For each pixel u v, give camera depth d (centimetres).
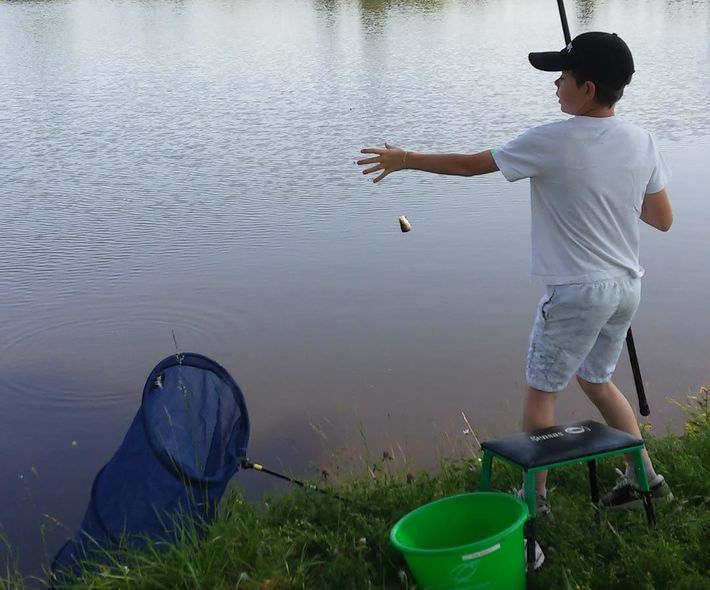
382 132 1022
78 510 364
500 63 1495
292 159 916
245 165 894
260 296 579
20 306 562
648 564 250
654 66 1446
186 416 300
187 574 265
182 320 543
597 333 267
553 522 272
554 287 263
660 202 274
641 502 286
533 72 1394
